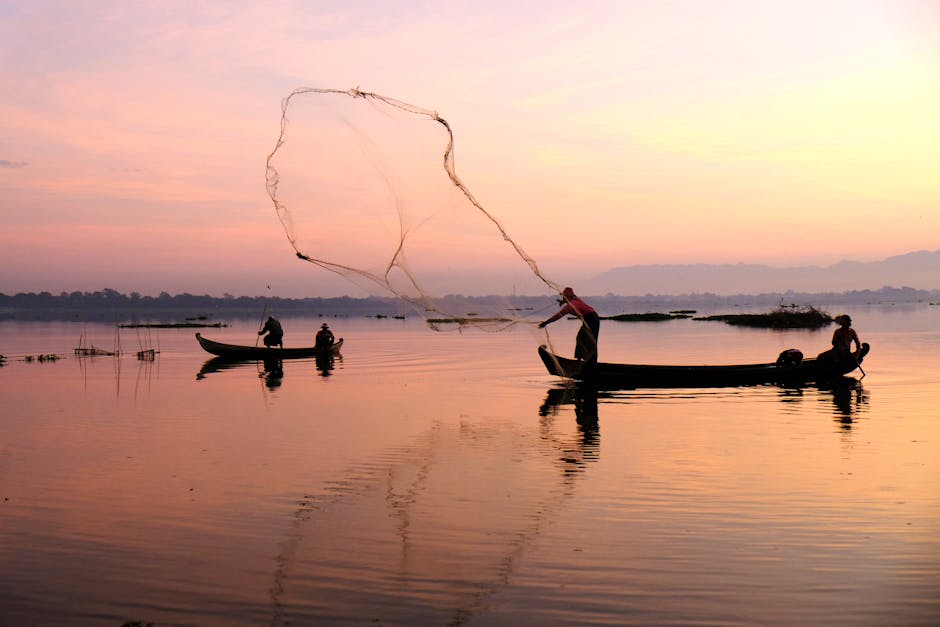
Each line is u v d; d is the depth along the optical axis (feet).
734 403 57.16
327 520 28.22
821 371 70.74
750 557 23.98
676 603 20.77
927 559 23.63
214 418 51.44
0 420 51.08
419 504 30.12
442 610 20.52
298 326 249.14
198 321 318.86
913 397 59.52
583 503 29.99
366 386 70.44
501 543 25.53
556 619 19.94
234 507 29.94
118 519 28.50
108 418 51.70
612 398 60.80
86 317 417.90
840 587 21.66
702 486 32.24
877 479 33.12
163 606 20.98
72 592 21.94
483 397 61.93
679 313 396.16
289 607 20.81
